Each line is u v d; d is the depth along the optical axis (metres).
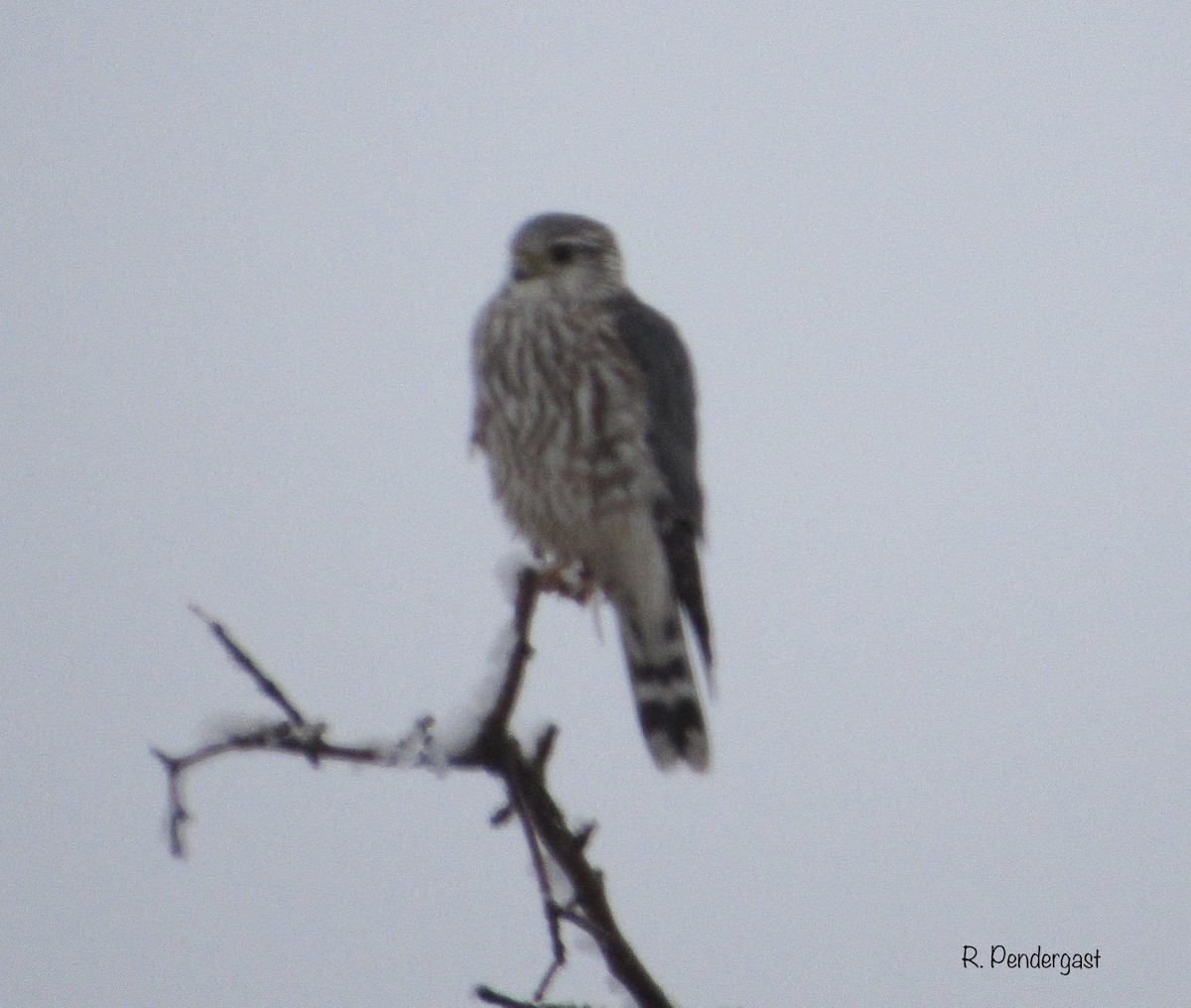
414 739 6.33
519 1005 6.08
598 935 6.20
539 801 6.48
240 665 6.01
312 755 6.05
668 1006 6.31
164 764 5.86
